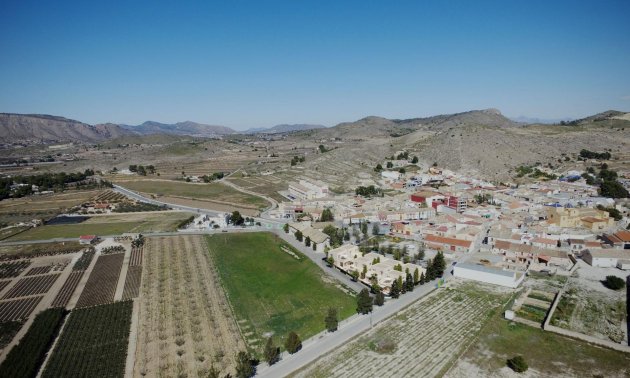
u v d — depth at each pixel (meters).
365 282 135.00
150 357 93.88
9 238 195.62
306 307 118.62
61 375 87.94
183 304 120.56
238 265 153.38
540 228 179.88
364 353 93.06
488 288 128.75
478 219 197.88
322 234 176.00
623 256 145.88
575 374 83.88
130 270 148.62
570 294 122.62
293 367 88.25
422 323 106.56
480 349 93.69
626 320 105.75
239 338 101.75
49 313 112.94
